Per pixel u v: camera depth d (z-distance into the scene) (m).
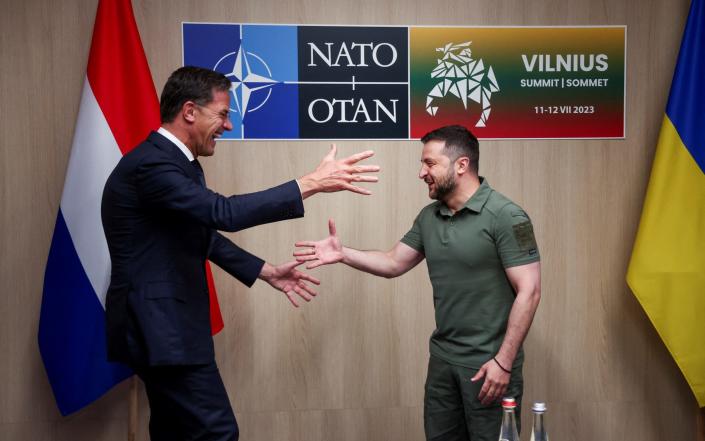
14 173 2.72
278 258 2.80
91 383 2.55
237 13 2.76
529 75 2.86
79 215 2.53
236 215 1.83
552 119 2.87
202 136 1.96
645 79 2.90
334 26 2.80
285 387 2.83
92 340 2.54
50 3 2.70
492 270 2.14
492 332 2.12
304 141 2.80
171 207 1.82
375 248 2.83
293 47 2.79
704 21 2.75
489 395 2.04
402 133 2.83
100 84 2.55
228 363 2.80
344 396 2.84
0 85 2.70
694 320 2.69
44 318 2.56
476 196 2.16
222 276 2.79
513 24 2.85
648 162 2.90
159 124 2.56
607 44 2.88
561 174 2.88
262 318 2.81
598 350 2.91
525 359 2.90
